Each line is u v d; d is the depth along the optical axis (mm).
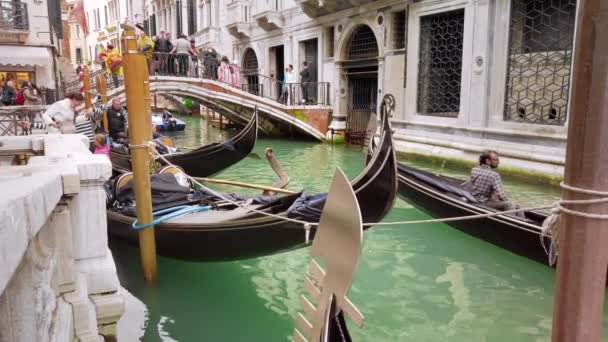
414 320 4270
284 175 7238
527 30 9664
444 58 11703
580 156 1871
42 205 1398
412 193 6797
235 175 10938
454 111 11578
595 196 1854
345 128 15711
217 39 23688
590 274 1925
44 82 17469
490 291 4859
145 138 4594
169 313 4387
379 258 5680
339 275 1558
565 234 1966
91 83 15453
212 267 5352
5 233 989
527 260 5297
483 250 5891
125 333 4043
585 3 1794
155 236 4953
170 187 5367
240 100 15742
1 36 16453
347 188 1521
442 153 11445
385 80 13359
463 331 4082
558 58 9031
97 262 2926
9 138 3707
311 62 17250
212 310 4441
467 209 5836
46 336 1727
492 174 6000
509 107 10078
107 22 41500
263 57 19922
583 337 1980
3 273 961
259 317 4312
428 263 5539
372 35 14312
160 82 15062
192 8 27703
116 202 5559
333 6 14875
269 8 18547
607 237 1904
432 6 11477
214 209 5242
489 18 10070
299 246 4586
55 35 20281
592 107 1812
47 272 1812
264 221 4469
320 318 1669
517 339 3959
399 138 12805
